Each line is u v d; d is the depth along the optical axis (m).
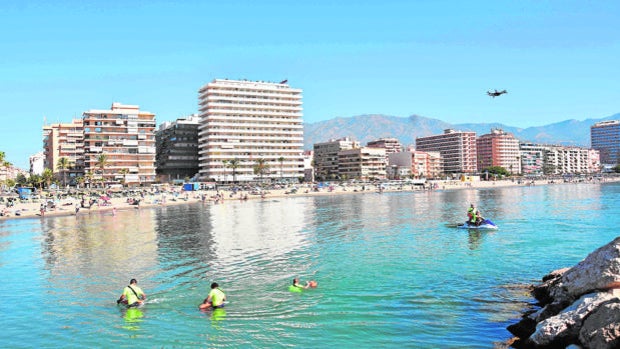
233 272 32.62
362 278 29.78
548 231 49.38
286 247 43.16
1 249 46.69
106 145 182.75
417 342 19.02
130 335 20.55
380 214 76.75
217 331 20.80
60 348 19.39
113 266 35.66
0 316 23.61
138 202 108.50
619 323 15.64
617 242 19.88
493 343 18.67
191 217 79.75
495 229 52.28
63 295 27.41
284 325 21.36
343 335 19.98
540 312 20.27
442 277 29.44
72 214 92.69
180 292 27.42
